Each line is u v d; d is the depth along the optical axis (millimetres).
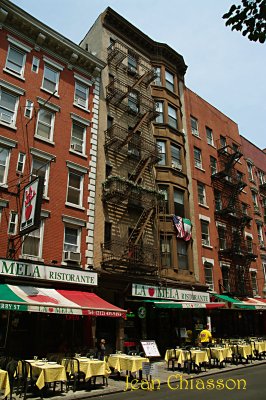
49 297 13000
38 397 9531
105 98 22109
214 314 24172
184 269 22250
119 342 17203
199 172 27328
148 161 21516
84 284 16078
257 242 32250
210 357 15633
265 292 30125
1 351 13469
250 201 33594
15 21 18141
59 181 17469
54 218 16578
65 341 15297
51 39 19359
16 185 15492
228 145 30859
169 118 26047
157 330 19906
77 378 11672
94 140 20016
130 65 25281
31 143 16906
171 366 16047
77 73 20750
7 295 11805
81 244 17266
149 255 19656
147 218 19844
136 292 18109
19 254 14703
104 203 19250
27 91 17734
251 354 17766
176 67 28828
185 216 23703
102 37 24000
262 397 9312
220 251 26000
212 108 32344
